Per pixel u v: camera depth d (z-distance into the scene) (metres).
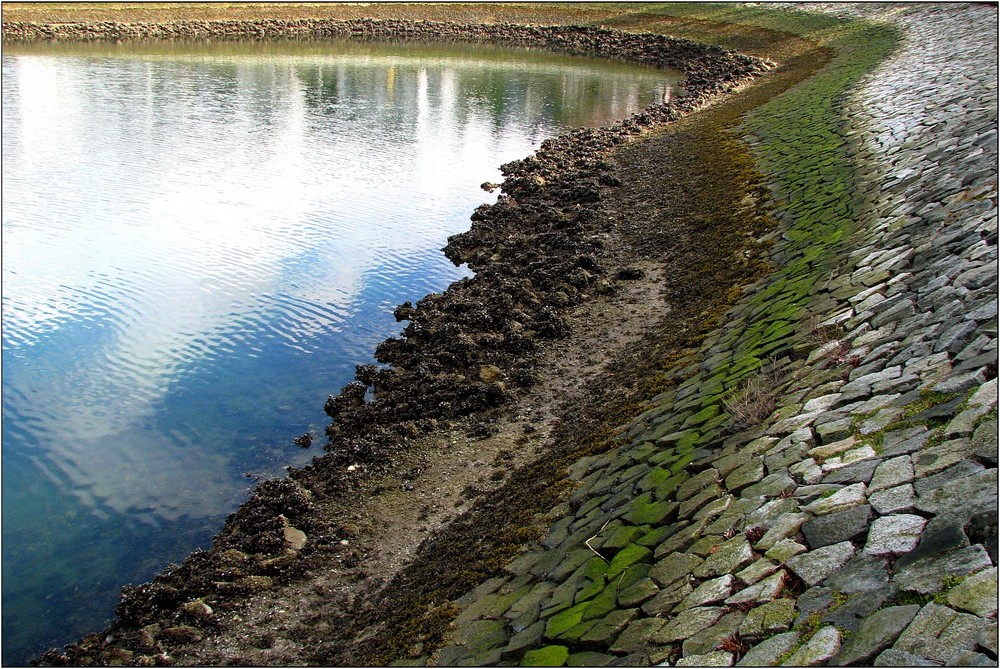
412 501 11.91
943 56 31.09
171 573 10.74
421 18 79.25
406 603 9.55
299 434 14.21
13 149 32.62
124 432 14.21
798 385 10.21
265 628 9.72
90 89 45.72
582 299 18.14
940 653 5.11
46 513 12.09
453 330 16.97
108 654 9.49
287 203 27.16
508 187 28.83
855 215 16.39
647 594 7.34
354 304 19.56
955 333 9.05
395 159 33.50
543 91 50.66
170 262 21.86
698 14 71.69
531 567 9.18
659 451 10.51
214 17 72.88
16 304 19.05
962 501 6.31
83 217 25.11
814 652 5.65
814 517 7.14
